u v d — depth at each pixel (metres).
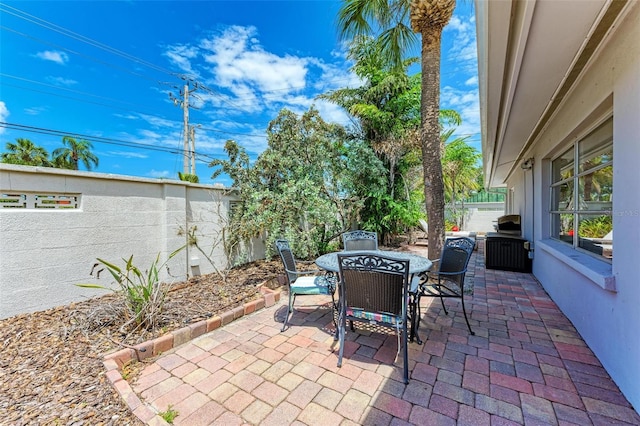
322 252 6.15
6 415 1.69
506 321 3.17
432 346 2.63
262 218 4.14
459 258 3.13
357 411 1.82
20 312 2.88
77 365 2.17
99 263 3.46
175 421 1.74
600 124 2.65
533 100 3.10
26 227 2.93
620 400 1.88
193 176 9.04
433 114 4.36
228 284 4.22
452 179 13.63
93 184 3.44
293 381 2.12
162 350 2.51
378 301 2.29
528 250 5.43
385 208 8.29
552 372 2.20
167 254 4.17
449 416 1.77
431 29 4.21
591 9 1.69
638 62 1.77
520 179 7.21
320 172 5.64
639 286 1.77
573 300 3.01
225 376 2.18
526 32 1.91
